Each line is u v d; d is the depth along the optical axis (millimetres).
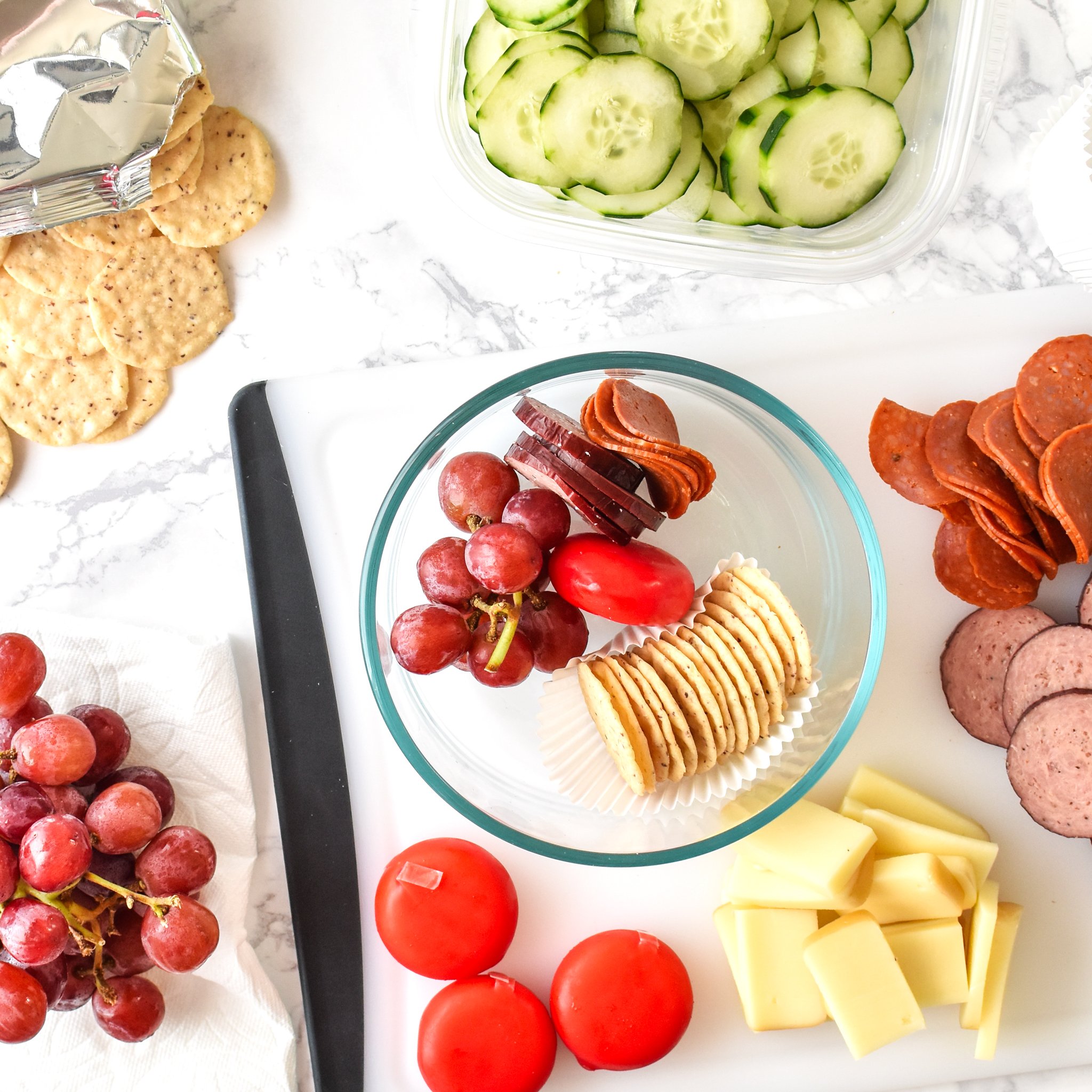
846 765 1027
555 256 1057
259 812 1031
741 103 971
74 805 875
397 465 1037
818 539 999
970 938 988
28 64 909
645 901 1018
